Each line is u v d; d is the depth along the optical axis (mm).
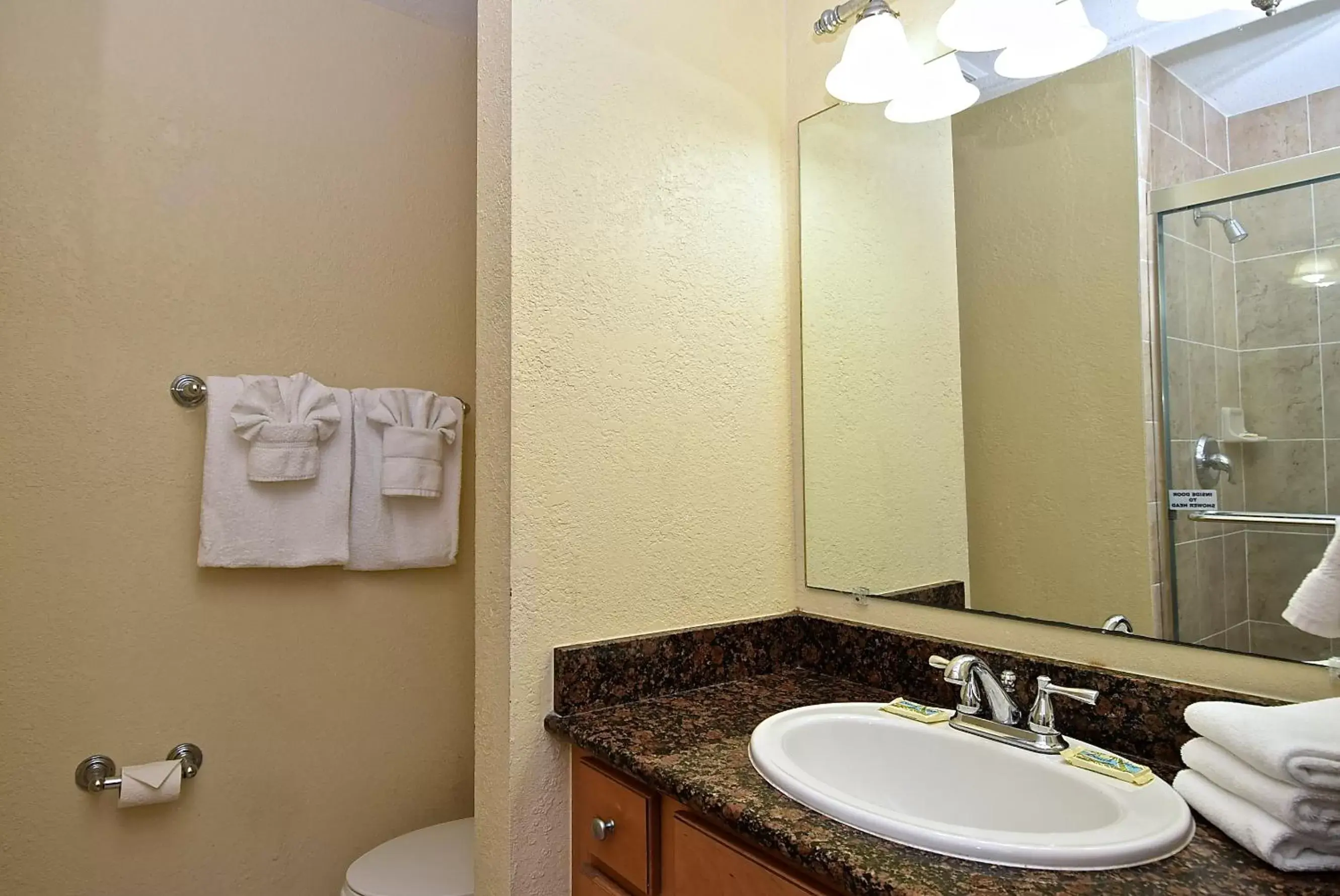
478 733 1167
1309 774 682
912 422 1276
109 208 1493
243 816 1599
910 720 1066
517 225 1118
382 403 1699
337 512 1633
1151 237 1008
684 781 900
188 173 1577
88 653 1451
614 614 1205
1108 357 1049
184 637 1544
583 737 1052
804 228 1451
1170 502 978
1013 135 1162
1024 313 1144
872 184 1344
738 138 1407
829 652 1364
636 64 1264
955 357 1224
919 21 1291
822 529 1407
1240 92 931
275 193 1676
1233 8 942
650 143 1274
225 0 1636
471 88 1965
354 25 1798
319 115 1739
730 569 1357
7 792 1377
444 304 1901
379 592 1769
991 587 1158
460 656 1871
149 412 1518
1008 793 936
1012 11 1097
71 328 1449
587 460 1181
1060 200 1105
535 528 1126
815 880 783
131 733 1487
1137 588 1001
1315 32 877
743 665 1340
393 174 1836
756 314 1420
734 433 1374
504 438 1115
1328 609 839
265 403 1551
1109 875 687
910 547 1268
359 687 1741
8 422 1390
